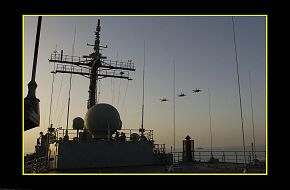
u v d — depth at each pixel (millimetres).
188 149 23516
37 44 7488
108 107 23016
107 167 20469
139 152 21891
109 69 28547
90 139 23156
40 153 28750
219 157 23438
